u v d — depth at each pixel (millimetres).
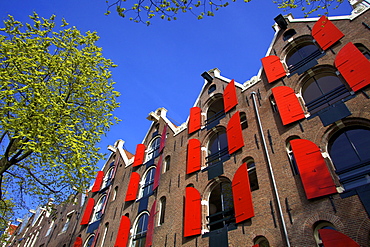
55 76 12734
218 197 14414
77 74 14234
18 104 10953
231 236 11383
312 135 11164
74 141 12070
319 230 8578
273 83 14828
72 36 14711
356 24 12688
